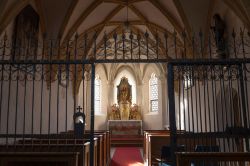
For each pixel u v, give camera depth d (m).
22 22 10.14
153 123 21.94
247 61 5.48
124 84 23.19
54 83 13.09
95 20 15.07
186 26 12.63
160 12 14.20
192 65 5.70
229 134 5.32
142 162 11.95
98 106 22.61
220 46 8.44
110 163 11.71
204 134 5.34
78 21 13.75
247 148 5.35
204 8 12.24
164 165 7.74
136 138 20.31
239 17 9.20
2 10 8.61
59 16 12.73
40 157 4.96
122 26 15.97
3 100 8.33
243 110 5.50
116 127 21.48
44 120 11.94
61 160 4.95
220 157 4.55
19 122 9.48
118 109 22.75
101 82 23.11
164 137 10.45
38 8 11.92
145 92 23.14
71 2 12.52
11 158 4.96
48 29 12.84
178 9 12.56
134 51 16.31
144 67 23.25
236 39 9.59
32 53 9.79
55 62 5.66
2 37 8.66
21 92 9.71
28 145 5.92
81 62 5.70
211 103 11.29
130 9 14.78
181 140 8.51
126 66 24.06
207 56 10.01
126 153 15.25
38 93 11.31
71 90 16.48
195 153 4.57
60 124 14.12
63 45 12.83
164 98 21.23
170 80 5.48
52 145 5.85
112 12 14.88
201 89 12.28
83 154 5.83
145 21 15.37
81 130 6.25
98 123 22.16
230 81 5.77
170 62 5.57
